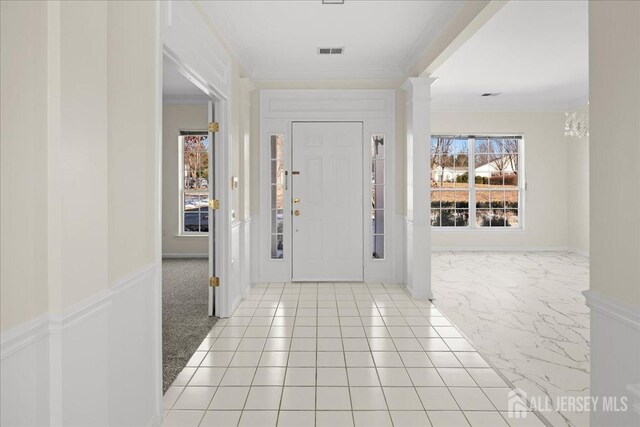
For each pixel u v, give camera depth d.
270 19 3.69
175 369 2.76
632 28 1.31
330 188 5.24
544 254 7.41
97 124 1.48
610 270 1.43
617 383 1.40
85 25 1.40
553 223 7.69
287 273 5.27
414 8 3.47
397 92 5.17
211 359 2.92
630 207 1.33
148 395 2.02
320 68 5.07
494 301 4.43
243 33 4.00
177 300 4.47
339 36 4.09
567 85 6.46
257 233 5.24
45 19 1.25
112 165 1.67
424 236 4.55
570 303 4.34
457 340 3.28
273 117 5.20
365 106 5.18
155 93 2.12
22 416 1.17
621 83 1.36
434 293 4.77
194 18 2.85
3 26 1.10
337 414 2.21
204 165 7.31
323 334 3.42
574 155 7.48
